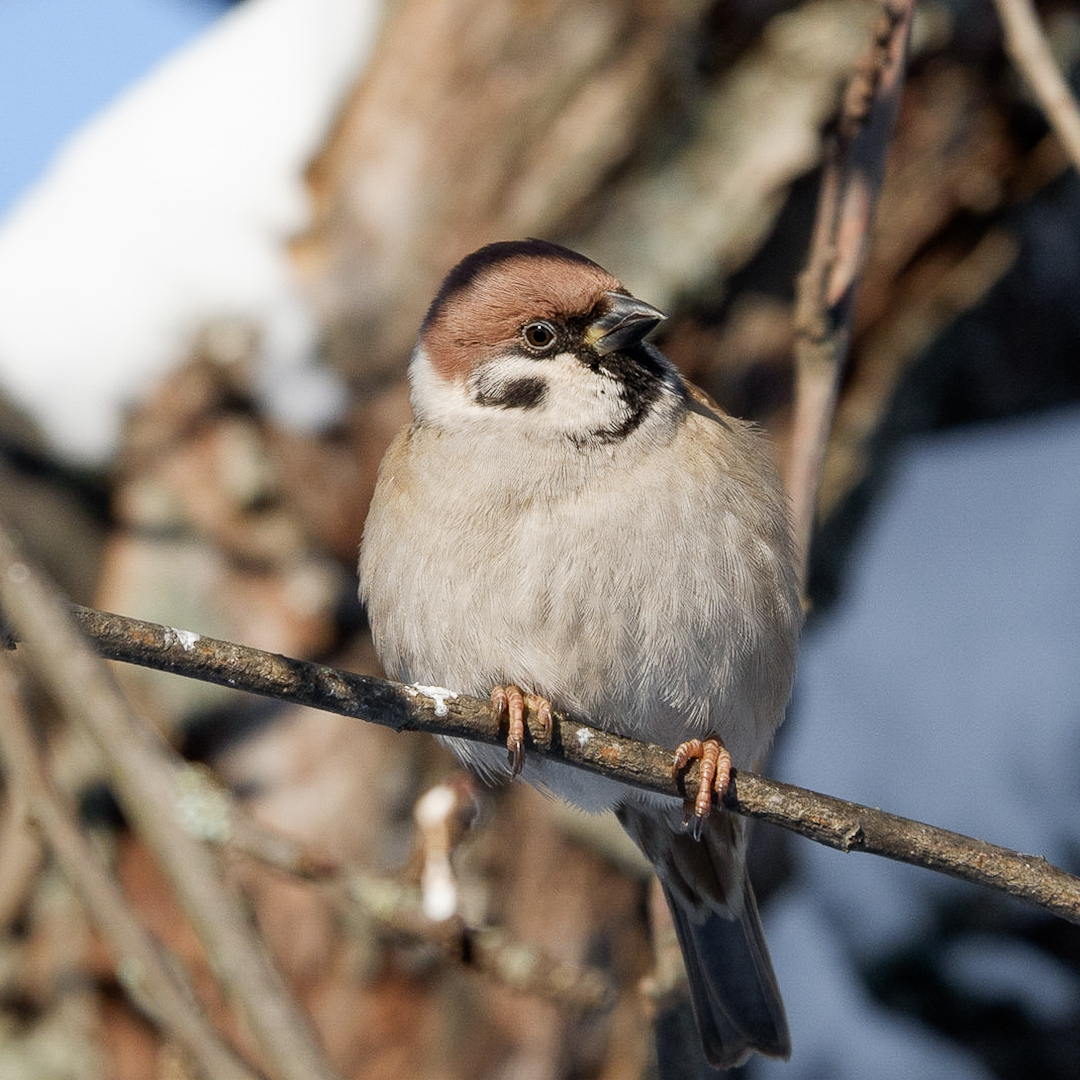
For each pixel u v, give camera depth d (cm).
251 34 1096
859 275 602
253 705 988
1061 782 1141
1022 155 1034
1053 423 1384
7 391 1001
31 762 335
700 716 684
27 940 984
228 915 301
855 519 1157
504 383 687
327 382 1005
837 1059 1120
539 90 1002
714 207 994
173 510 1008
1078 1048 1132
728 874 731
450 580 674
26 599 309
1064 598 1217
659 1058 633
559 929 973
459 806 721
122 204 1038
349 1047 944
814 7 995
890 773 1169
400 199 1009
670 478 670
